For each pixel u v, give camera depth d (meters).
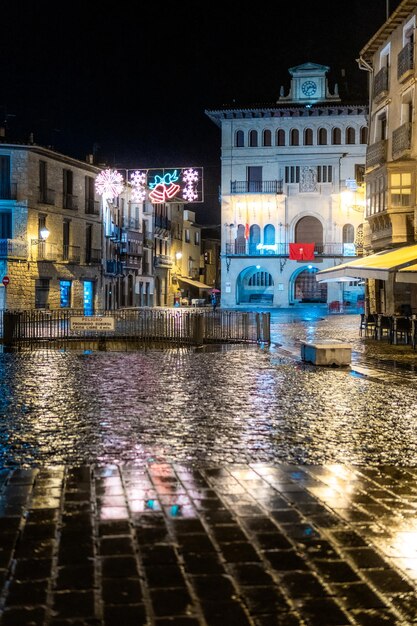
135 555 4.52
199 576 4.20
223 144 64.50
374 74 33.81
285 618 3.70
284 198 63.91
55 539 4.81
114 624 3.62
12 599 3.89
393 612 3.77
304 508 5.56
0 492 6.00
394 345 23.17
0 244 46.09
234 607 3.81
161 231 73.44
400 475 6.67
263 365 17.02
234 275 65.19
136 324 26.45
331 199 63.34
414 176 29.59
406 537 4.90
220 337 25.47
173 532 4.96
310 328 33.91
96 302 56.31
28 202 47.25
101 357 19.23
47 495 5.90
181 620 3.66
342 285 63.56
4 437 8.36
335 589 4.04
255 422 9.41
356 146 62.62
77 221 53.09
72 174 52.53
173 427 9.03
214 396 11.78
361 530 5.04
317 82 63.12
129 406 10.67
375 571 4.29
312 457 7.41
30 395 11.77
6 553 4.55
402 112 30.33
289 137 63.66
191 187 41.47
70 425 9.12
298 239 64.50
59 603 3.84
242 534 4.93
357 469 6.90
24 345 24.11
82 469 6.83
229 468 6.89
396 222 30.08
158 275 74.75
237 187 64.62
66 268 51.84
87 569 4.29
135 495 5.91
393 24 30.50
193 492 6.01
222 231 65.19
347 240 63.53
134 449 7.75
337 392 12.34
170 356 19.56
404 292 30.89
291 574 4.23
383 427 9.09
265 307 64.56
